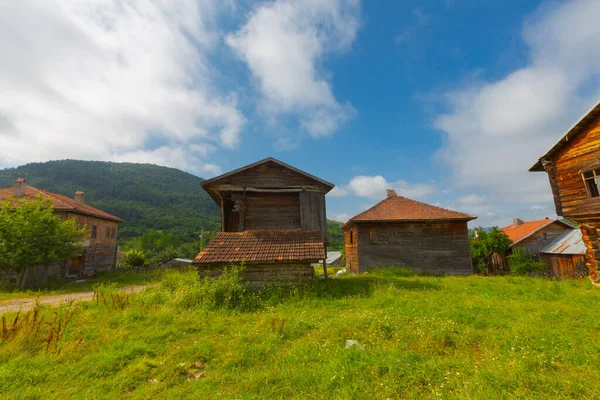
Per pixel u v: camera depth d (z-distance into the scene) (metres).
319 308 7.90
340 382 3.60
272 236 12.06
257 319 6.97
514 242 24.53
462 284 11.48
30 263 15.32
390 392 3.32
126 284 17.98
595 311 6.58
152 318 6.93
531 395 3.04
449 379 3.55
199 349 5.10
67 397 3.71
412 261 18.19
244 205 13.46
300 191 13.61
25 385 3.97
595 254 11.69
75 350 5.14
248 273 10.22
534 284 11.14
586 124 11.87
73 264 22.25
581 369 3.69
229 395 3.61
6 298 12.54
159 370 4.46
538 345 4.65
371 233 18.56
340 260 44.78
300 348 4.93
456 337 5.11
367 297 9.02
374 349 4.62
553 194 13.33
